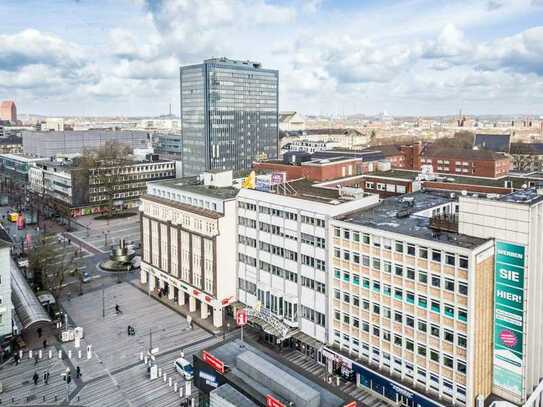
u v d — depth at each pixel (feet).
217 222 307.78
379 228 233.55
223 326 318.86
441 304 208.74
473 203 213.25
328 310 260.62
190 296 340.80
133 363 275.80
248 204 306.35
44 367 270.87
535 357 213.87
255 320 291.58
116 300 366.43
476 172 643.45
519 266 198.49
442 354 211.00
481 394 207.82
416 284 217.77
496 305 208.64
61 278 372.17
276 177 328.08
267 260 296.71
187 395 242.99
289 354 280.10
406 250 220.02
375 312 237.45
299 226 272.72
